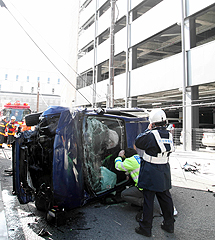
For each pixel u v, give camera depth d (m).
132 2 14.70
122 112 4.29
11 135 11.55
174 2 11.59
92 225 3.24
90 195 3.65
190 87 10.89
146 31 13.45
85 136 3.63
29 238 2.85
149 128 3.17
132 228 3.18
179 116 16.50
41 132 3.73
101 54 18.73
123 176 4.34
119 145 4.35
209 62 9.92
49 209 3.24
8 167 6.84
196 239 2.92
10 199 4.25
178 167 7.41
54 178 3.05
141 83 13.88
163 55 18.72
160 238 2.93
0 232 2.89
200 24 13.84
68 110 3.36
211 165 7.64
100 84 18.88
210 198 4.50
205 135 10.19
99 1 19.28
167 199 3.03
